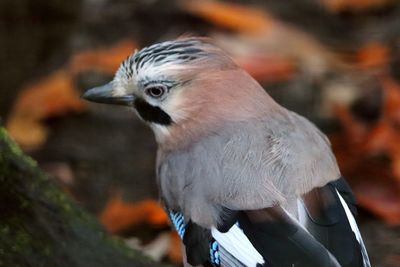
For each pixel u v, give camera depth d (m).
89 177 11.64
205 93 7.68
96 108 12.71
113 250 8.35
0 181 7.81
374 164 11.24
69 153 12.05
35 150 12.25
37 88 12.91
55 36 13.57
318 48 13.38
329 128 12.06
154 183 11.48
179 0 14.16
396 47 13.45
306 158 7.20
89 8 14.23
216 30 13.77
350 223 6.95
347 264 6.66
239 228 6.93
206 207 7.15
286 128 7.48
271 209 6.89
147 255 8.73
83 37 13.71
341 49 13.52
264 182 7.04
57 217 8.11
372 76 12.84
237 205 7.02
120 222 10.76
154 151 12.03
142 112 7.96
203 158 7.39
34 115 12.66
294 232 6.70
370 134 11.76
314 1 14.41
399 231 10.24
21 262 7.68
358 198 10.71
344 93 12.54
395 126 11.75
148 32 13.89
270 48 13.31
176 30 13.86
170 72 7.71
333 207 6.94
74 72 13.11
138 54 7.93
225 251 6.98
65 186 11.49
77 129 12.48
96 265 8.15
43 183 8.16
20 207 7.88
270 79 12.82
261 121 7.55
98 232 8.38
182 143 7.71
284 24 13.79
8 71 13.14
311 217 6.86
